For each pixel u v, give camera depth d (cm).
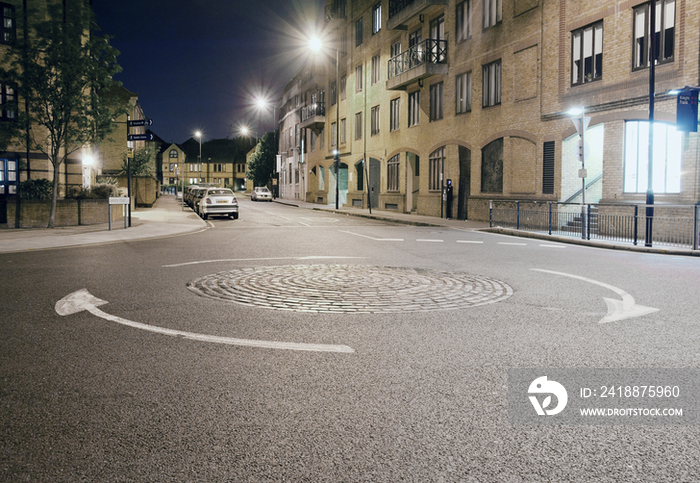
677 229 1416
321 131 4897
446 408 340
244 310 620
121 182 3772
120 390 370
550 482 255
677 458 280
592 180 1908
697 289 761
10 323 557
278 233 1762
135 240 1505
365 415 329
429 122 2848
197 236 1642
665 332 525
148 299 682
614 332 525
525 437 302
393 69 3284
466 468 268
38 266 984
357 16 3859
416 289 750
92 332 522
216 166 11850
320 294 713
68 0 1784
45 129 2145
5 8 2059
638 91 1606
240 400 352
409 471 264
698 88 1388
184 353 455
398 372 408
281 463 272
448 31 2662
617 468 269
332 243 1429
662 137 1552
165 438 299
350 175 4078
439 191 2753
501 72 2253
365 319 577
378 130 3584
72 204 2012
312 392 366
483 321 569
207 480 256
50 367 418
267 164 7381
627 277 870
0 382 385
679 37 1476
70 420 321
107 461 274
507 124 2209
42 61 1891
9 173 2111
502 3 2247
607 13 1720
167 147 11838
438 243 1441
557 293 727
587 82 1817
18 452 283
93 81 1862
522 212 2078
